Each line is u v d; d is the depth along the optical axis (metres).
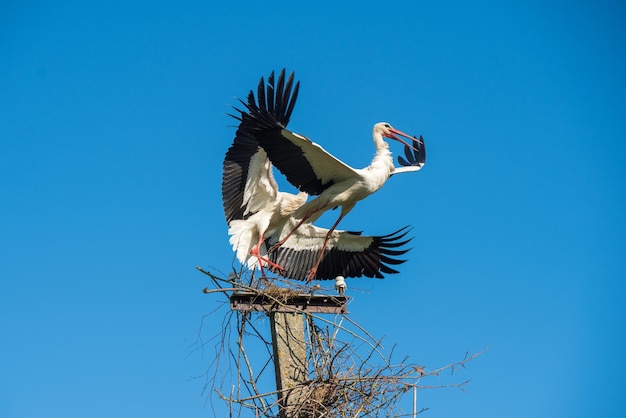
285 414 7.64
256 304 8.16
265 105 10.02
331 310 8.34
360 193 10.79
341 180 10.79
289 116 10.23
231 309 8.08
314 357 8.02
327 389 7.66
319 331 8.23
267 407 7.57
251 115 9.96
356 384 7.65
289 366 8.09
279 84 10.21
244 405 7.58
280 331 8.22
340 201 10.75
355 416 7.47
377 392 7.58
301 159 10.47
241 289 8.10
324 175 10.72
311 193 10.83
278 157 10.37
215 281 8.20
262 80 10.02
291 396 7.80
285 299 8.23
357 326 8.09
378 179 10.90
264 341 8.27
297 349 8.18
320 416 7.49
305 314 8.37
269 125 10.02
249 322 8.20
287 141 10.23
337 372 7.72
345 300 8.41
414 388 7.55
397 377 7.60
